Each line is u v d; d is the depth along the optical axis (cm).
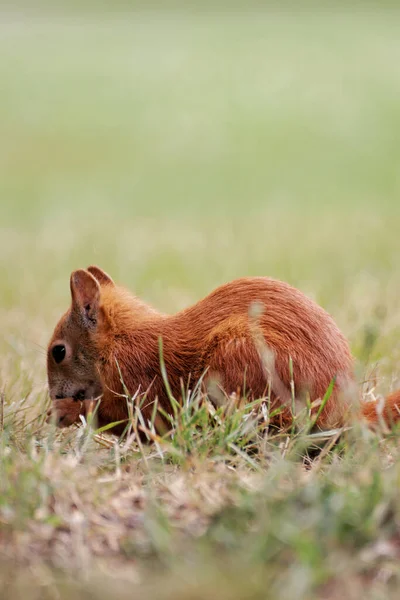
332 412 793
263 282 858
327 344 813
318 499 590
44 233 2247
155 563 562
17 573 554
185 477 670
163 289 1554
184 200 2848
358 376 808
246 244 1972
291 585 512
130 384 857
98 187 3028
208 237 2073
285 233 2144
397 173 3108
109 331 878
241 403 764
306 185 3006
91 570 555
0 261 1881
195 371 839
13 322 1345
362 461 683
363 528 563
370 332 1031
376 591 523
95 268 953
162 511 611
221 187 3014
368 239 2033
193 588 526
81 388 896
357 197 2805
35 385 1008
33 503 624
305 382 790
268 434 789
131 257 1848
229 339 811
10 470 664
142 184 3053
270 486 618
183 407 769
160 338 806
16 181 3080
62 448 768
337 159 3284
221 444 727
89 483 661
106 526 605
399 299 1372
